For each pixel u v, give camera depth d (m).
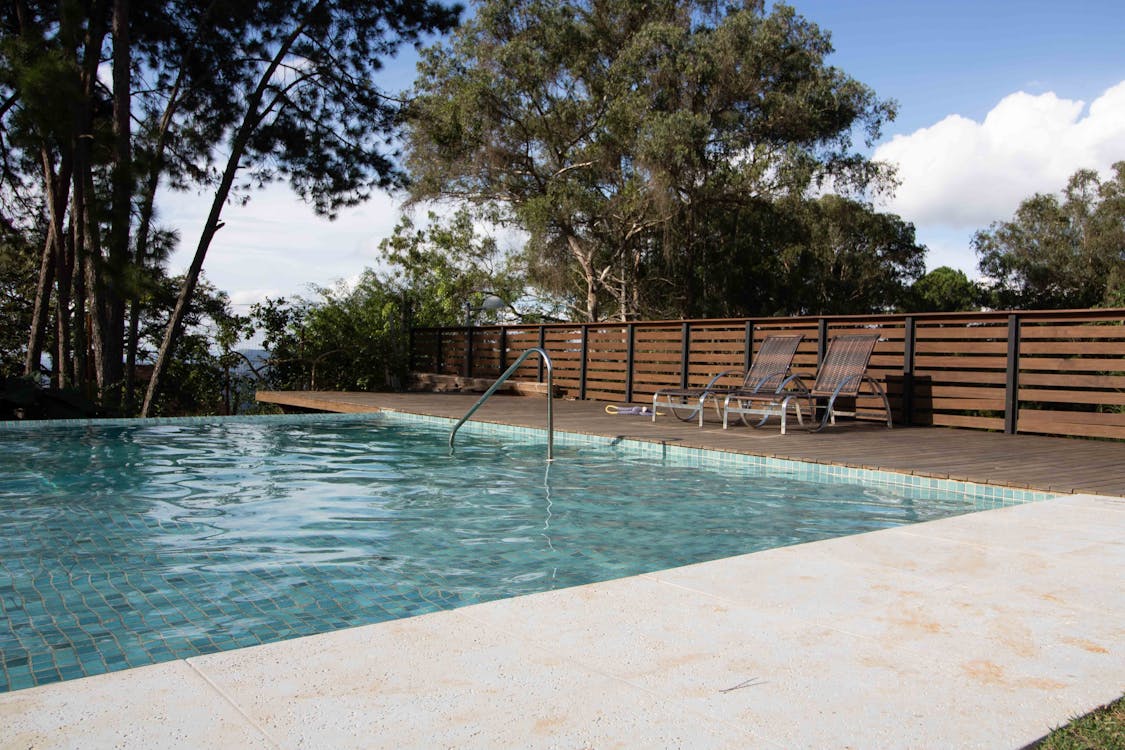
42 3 12.18
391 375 15.30
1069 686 1.74
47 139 10.08
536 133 21.03
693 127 18.25
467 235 23.67
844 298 25.95
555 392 12.58
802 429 7.98
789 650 1.94
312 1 12.48
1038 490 4.50
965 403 8.13
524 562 3.31
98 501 4.60
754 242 21.78
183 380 14.79
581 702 1.63
